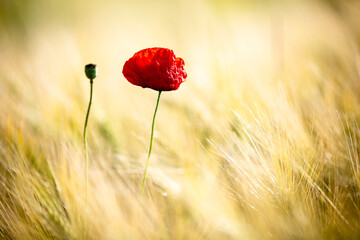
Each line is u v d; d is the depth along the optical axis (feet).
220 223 3.91
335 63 5.10
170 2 12.14
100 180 4.04
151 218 3.94
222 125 4.34
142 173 4.29
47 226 3.88
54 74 5.62
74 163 4.07
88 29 10.11
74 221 3.87
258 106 4.12
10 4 13.73
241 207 3.95
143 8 12.60
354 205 3.87
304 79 4.85
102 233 3.83
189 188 4.10
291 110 4.09
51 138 4.42
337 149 3.99
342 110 4.24
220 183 4.09
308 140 4.00
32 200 3.92
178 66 3.75
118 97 5.01
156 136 4.55
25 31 12.19
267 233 3.80
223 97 4.65
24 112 4.71
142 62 3.69
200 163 4.29
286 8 9.68
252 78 4.79
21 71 5.35
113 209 3.88
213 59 5.43
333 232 3.77
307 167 3.91
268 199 3.84
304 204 3.81
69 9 13.82
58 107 4.69
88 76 3.76
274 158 3.86
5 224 3.94
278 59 5.49
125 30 9.29
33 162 4.30
